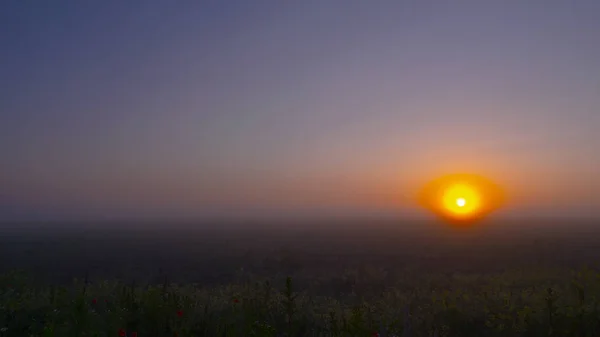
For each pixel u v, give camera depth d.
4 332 8.22
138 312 9.16
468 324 11.00
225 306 11.52
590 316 9.74
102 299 11.96
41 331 7.84
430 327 10.65
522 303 12.37
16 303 10.30
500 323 10.52
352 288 23.11
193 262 47.47
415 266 37.94
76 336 7.40
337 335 8.50
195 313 9.82
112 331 7.72
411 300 14.73
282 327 9.31
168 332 8.52
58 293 11.09
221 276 33.72
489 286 18.59
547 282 18.59
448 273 32.47
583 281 14.72
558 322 9.71
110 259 50.56
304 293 17.56
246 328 8.11
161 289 12.17
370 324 9.13
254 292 15.10
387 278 28.36
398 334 9.78
